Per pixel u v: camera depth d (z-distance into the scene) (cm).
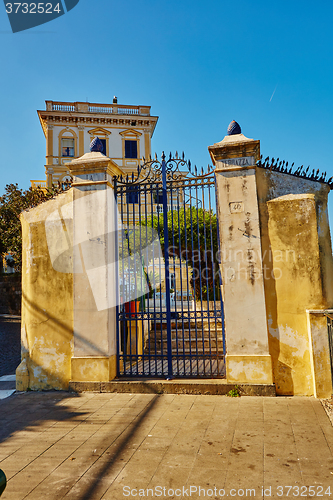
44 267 636
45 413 498
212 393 545
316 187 567
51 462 356
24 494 303
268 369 532
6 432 436
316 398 514
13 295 2589
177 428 426
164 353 778
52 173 3250
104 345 590
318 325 523
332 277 560
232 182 574
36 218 651
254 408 481
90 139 3366
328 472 319
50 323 621
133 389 569
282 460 342
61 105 3359
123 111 3491
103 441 399
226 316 554
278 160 572
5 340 1368
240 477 316
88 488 309
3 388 639
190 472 328
